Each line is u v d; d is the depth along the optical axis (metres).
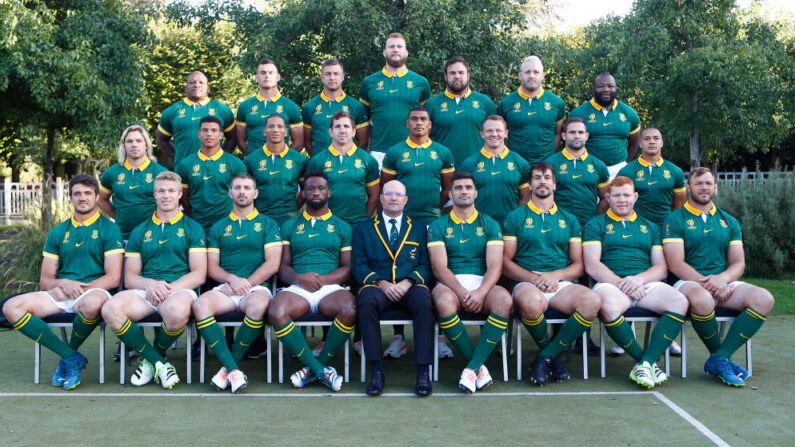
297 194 5.73
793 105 17.08
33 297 4.64
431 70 13.20
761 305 4.60
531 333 4.72
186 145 6.07
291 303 4.62
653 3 16.55
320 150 6.18
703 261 4.98
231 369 4.58
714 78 15.79
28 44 11.45
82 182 4.92
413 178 5.56
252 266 4.99
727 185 10.52
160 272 4.92
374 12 12.88
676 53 16.59
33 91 11.69
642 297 4.75
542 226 5.00
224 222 5.04
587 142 6.15
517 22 13.98
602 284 4.82
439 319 4.62
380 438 3.57
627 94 16.62
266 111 6.11
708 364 4.75
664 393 4.43
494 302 4.60
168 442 3.51
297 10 13.80
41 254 8.73
